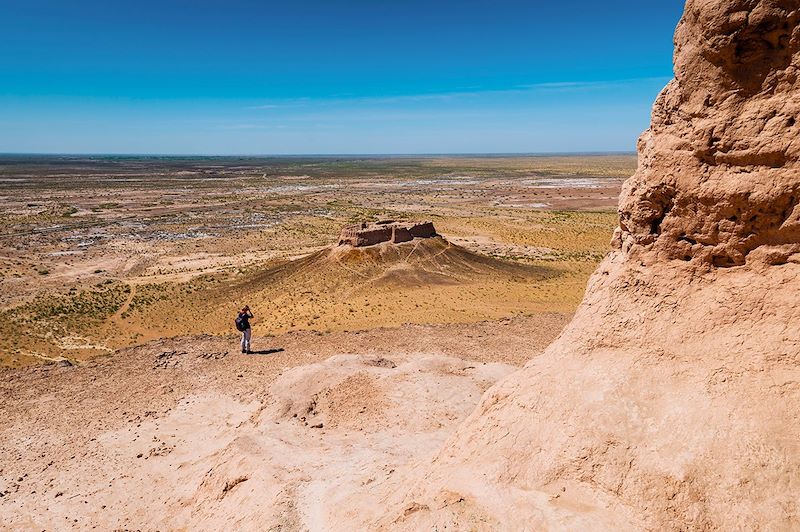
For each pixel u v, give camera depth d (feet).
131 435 51.96
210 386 62.54
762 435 24.35
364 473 38.45
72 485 44.32
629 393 28.48
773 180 25.77
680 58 28.27
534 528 25.18
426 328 85.87
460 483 29.53
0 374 67.10
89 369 68.33
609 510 25.22
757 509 22.82
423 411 50.96
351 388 56.39
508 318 93.61
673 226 29.45
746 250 27.50
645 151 31.68
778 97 25.55
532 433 30.04
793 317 25.82
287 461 41.39
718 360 27.09
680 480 24.50
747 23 25.07
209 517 37.76
